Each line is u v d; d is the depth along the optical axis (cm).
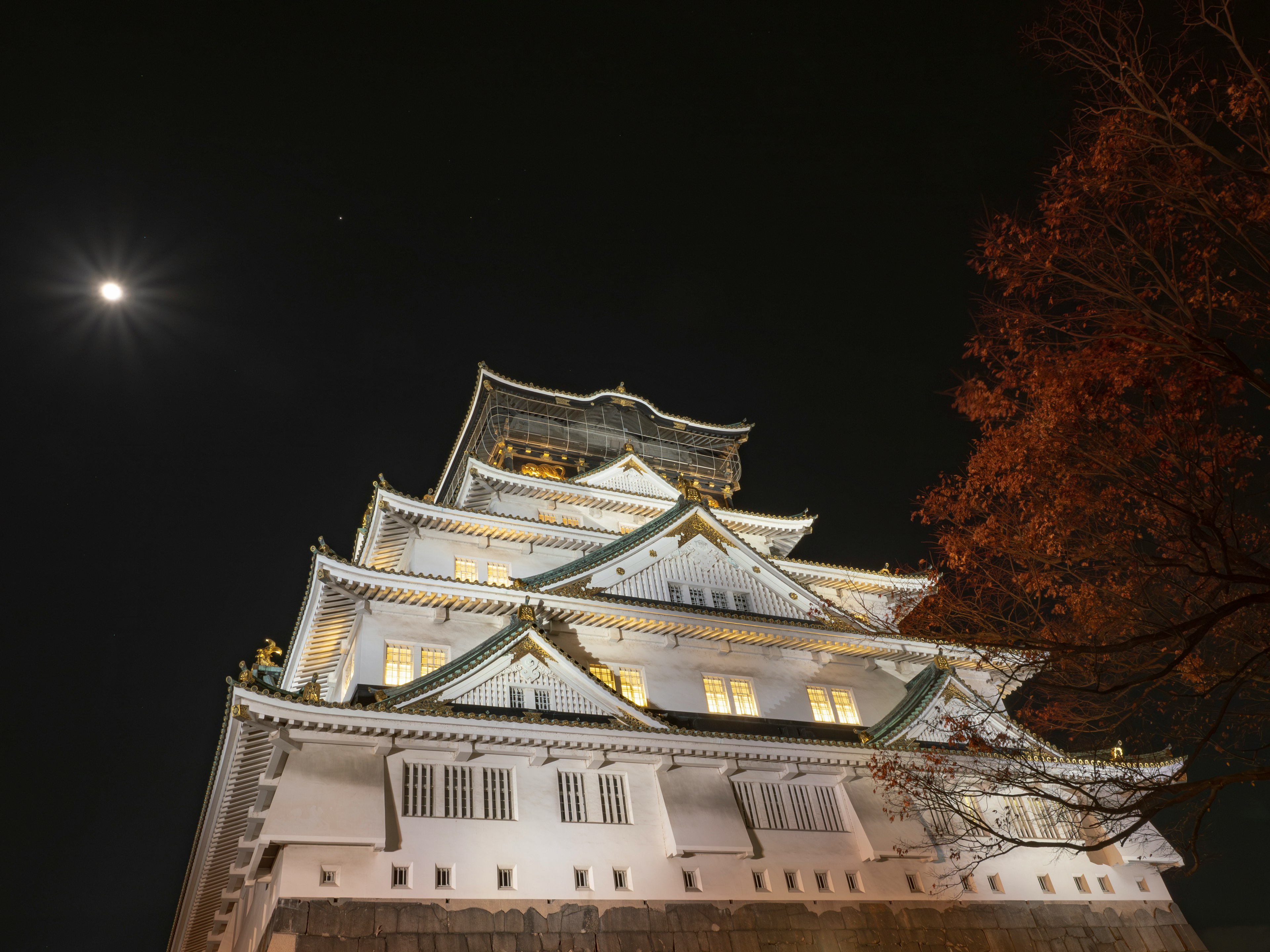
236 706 2183
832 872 2770
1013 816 3192
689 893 2517
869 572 4275
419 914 2172
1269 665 1638
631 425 5075
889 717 3406
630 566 3444
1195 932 3269
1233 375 1556
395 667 2900
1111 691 1595
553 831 2470
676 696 3266
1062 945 2975
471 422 4819
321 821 2161
